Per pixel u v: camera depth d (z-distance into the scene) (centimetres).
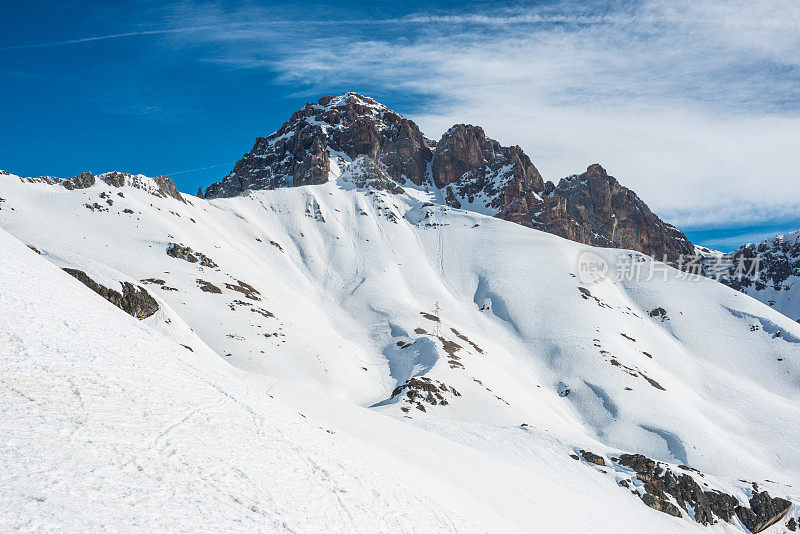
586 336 18062
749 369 19025
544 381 15712
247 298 14888
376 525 1900
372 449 3497
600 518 4772
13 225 14550
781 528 6950
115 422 1588
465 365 12650
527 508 4109
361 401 10944
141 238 16762
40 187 18088
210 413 2034
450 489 3478
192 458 1606
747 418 14988
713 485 7094
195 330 11194
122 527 1119
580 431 12656
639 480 6538
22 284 2195
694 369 18238
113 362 1998
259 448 1958
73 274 5931
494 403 10706
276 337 12169
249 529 1377
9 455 1192
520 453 6556
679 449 11681
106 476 1295
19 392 1486
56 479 1182
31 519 998
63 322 2070
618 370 15538
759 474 10988
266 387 4828
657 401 14012
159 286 13025
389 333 16888
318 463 2156
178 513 1284
